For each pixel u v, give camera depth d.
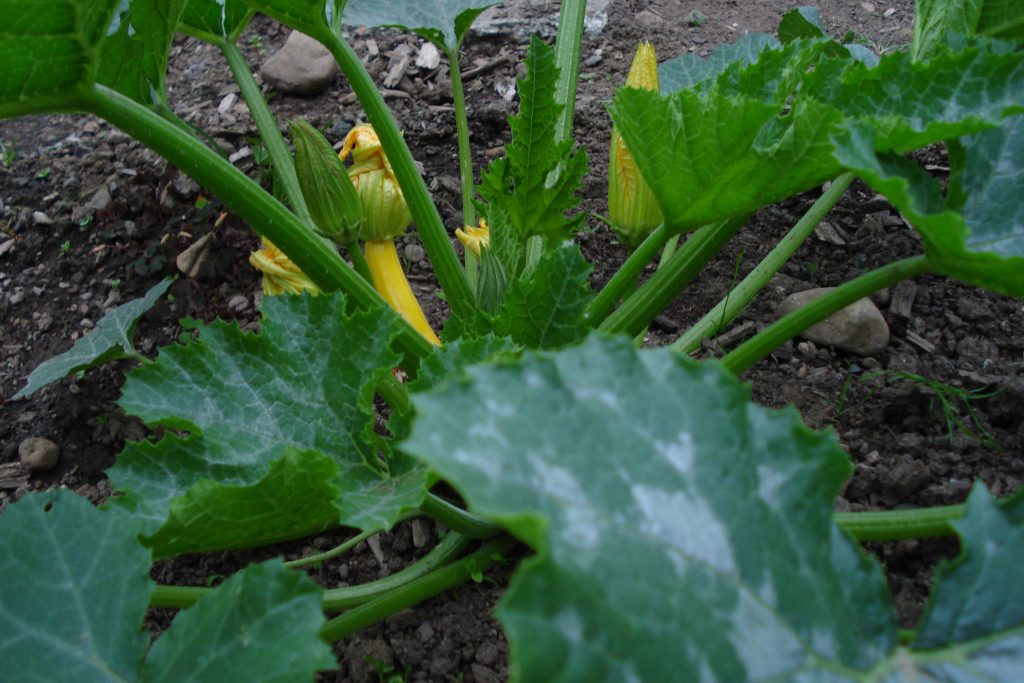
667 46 1.01
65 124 0.99
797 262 0.80
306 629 0.43
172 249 0.85
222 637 0.44
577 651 0.31
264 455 0.54
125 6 0.71
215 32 0.72
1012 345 0.72
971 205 0.55
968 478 0.64
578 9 0.73
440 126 0.95
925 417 0.68
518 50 1.01
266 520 0.51
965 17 0.67
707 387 0.40
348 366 0.55
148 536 0.48
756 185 0.54
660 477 0.38
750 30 1.03
